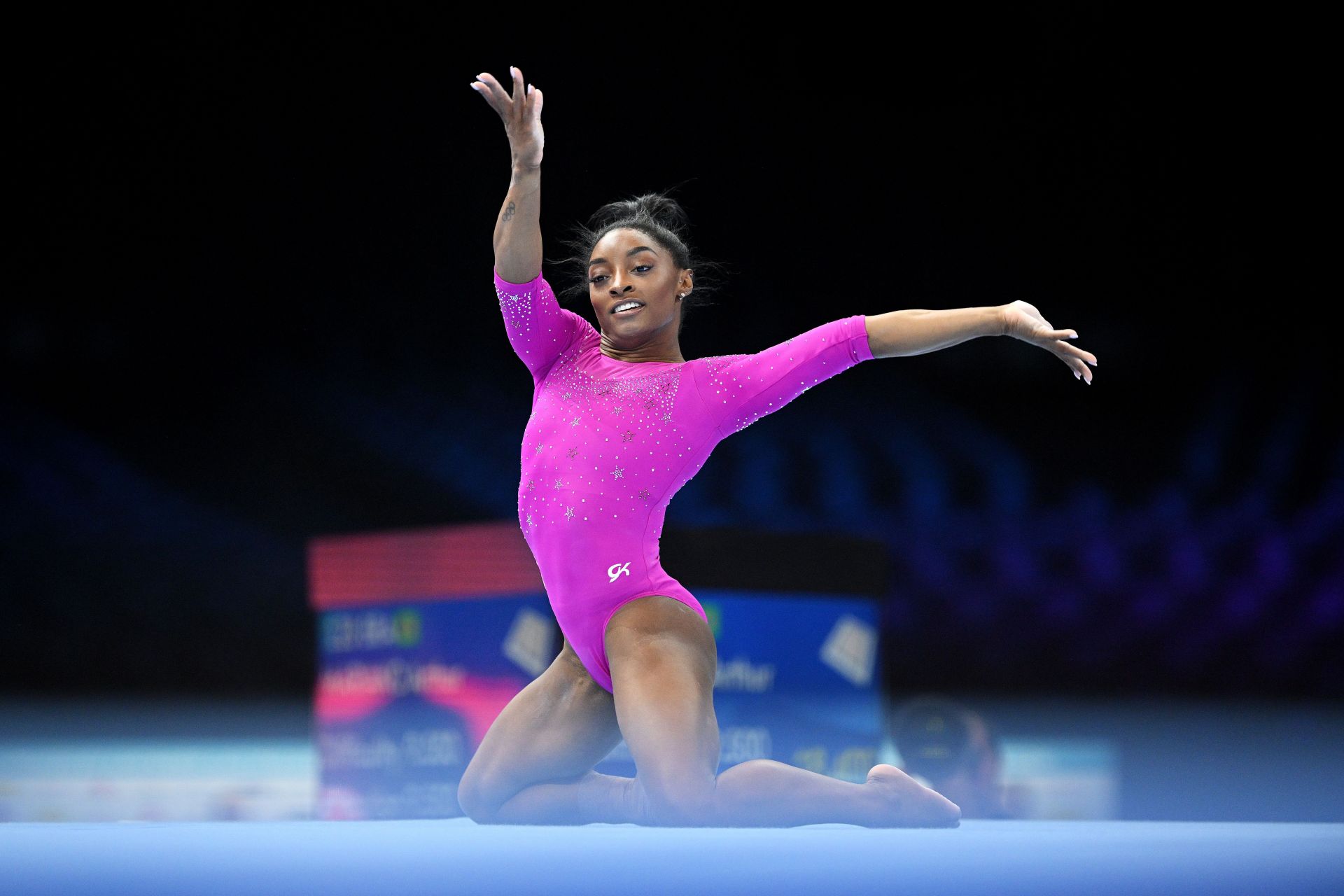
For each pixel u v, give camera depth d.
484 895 5.00
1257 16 44.53
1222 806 31.30
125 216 47.81
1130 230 49.84
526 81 45.16
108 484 48.66
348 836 8.12
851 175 48.00
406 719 19.92
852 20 45.09
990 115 47.59
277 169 47.38
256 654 48.28
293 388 49.84
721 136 46.31
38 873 5.80
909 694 48.91
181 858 6.41
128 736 36.72
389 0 44.22
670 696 10.35
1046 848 7.11
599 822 11.34
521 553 19.00
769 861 6.21
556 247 43.84
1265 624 49.97
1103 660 49.78
